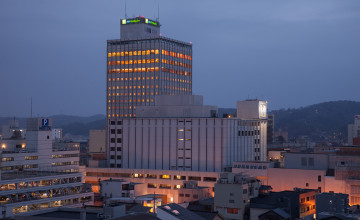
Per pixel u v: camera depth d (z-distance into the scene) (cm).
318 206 15800
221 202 17638
